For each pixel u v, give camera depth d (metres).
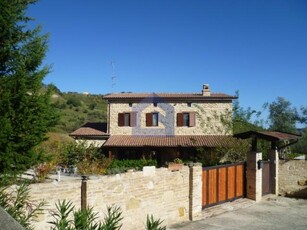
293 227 11.48
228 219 12.35
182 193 11.79
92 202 8.56
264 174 16.78
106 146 31.81
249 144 20.11
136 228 9.97
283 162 17.45
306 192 16.75
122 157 33.12
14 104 9.19
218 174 14.05
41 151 9.73
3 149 8.66
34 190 7.35
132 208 9.84
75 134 34.31
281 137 15.73
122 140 32.84
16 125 9.00
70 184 8.16
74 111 68.06
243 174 15.74
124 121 34.22
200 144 30.30
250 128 24.00
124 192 9.58
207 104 33.62
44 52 9.98
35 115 9.38
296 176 17.11
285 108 33.91
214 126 32.53
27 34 9.93
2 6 9.11
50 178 14.57
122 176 9.54
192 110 33.78
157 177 10.79
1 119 8.44
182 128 33.72
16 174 8.53
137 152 32.91
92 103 77.19
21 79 9.11
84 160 20.86
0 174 7.89
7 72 9.69
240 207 14.22
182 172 11.80
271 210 14.03
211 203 13.57
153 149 32.75
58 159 19.28
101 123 38.03
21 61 9.59
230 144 20.72
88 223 3.91
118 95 35.16
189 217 12.02
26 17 10.02
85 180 8.48
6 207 4.55
